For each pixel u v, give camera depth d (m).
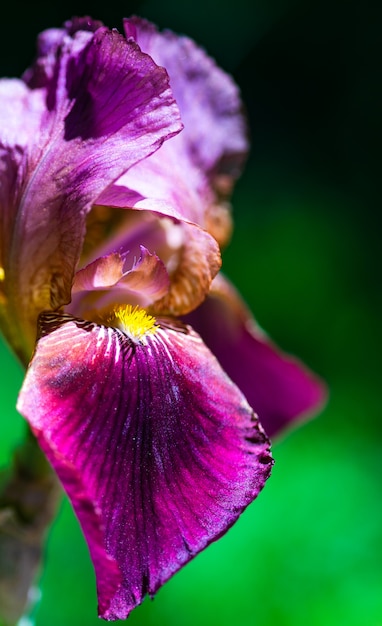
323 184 1.21
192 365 0.33
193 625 0.56
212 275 0.35
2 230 0.34
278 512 0.63
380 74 1.32
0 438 0.69
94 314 0.34
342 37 1.35
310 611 0.57
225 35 1.33
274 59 1.36
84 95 0.33
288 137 1.29
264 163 1.24
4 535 0.36
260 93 1.33
